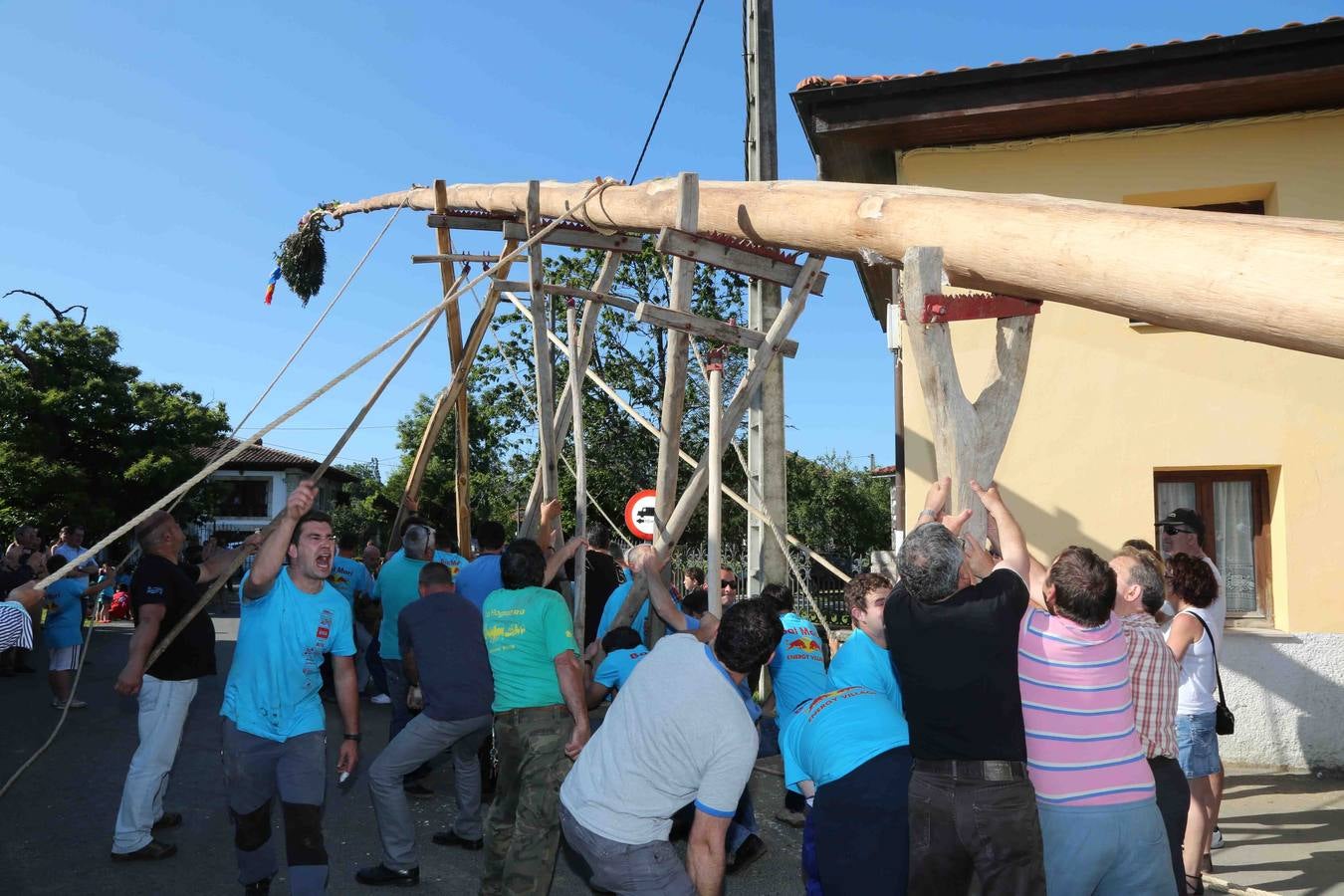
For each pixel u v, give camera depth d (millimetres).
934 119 7543
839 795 3379
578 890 5262
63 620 9406
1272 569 7812
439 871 5348
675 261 5965
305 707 4309
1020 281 3490
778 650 5207
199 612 4879
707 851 3213
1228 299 2750
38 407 25766
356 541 10773
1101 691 3268
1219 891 5074
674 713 3195
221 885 4906
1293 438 7562
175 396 29000
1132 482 7742
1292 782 7148
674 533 5973
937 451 3670
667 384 6023
